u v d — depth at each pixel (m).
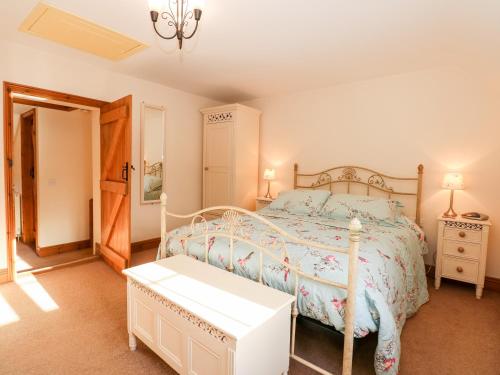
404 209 3.50
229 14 2.21
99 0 2.07
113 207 3.31
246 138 4.51
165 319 1.60
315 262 1.72
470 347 2.03
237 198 4.40
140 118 3.92
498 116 2.94
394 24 2.33
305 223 2.89
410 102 3.43
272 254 1.76
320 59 3.09
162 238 2.48
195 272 1.89
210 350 1.35
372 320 1.52
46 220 3.88
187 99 4.51
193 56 3.06
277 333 1.47
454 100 3.16
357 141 3.82
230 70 3.48
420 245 2.88
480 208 3.07
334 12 2.17
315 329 2.18
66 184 4.07
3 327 2.14
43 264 3.53
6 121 2.83
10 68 2.82
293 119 4.41
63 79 3.16
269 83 3.95
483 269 2.78
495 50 2.44
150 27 2.45
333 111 4.02
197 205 4.78
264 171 4.73
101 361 1.80
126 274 1.86
